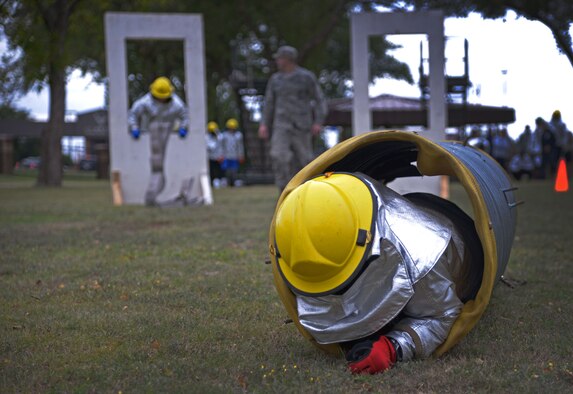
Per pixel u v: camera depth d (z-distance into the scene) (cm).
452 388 310
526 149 2291
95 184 2706
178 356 366
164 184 1282
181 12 2686
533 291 518
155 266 629
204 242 770
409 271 319
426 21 1331
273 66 2897
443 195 1287
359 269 313
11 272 605
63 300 500
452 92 1480
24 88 1853
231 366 346
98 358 362
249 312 459
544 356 355
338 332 325
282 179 1095
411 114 2020
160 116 1292
